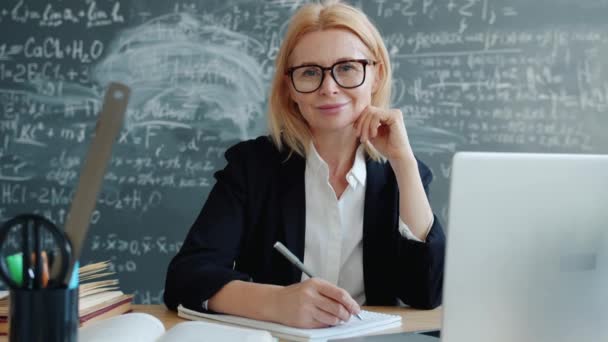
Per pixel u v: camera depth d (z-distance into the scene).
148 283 2.65
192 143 2.65
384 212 1.54
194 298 1.27
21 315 0.72
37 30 2.61
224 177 1.57
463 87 2.67
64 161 2.62
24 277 0.73
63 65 2.61
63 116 2.62
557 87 2.66
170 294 1.34
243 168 1.57
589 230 0.87
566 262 0.86
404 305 1.51
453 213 0.84
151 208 2.64
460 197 0.84
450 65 2.67
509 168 0.85
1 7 2.60
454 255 0.85
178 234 2.65
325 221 1.54
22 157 2.62
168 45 2.63
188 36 2.63
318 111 1.48
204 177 2.65
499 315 0.85
